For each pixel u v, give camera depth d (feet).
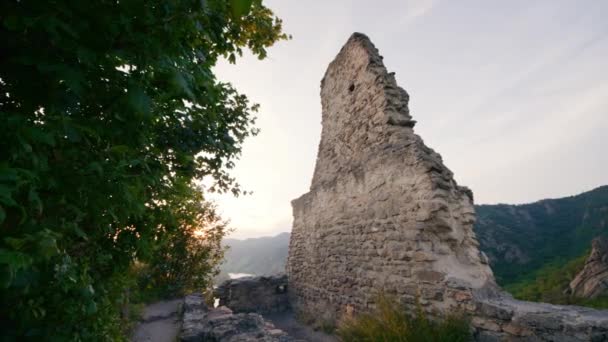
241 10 1.46
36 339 3.43
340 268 21.30
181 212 8.38
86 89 3.86
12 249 2.75
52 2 3.12
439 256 13.84
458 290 12.44
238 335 11.74
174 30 4.05
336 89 26.66
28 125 3.11
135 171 5.25
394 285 15.85
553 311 9.97
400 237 15.92
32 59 3.11
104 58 3.63
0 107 3.43
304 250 27.58
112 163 4.27
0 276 2.58
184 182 6.84
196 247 28.99
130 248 5.57
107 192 4.12
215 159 11.85
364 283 18.42
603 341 8.36
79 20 3.30
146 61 3.88
